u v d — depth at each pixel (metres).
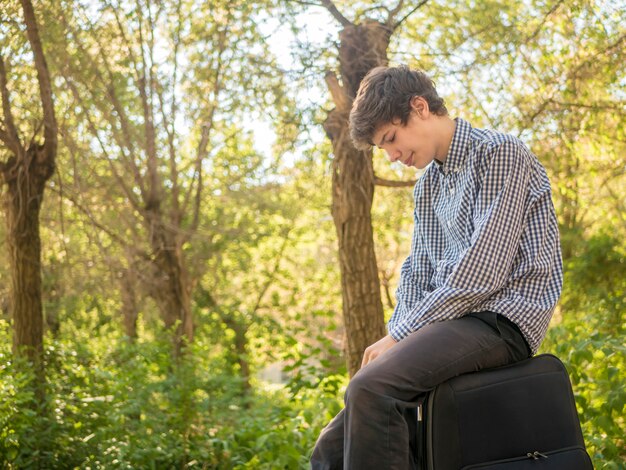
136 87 8.06
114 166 9.23
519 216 2.02
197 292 13.36
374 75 2.16
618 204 7.84
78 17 6.00
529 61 5.41
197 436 5.54
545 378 2.01
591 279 7.34
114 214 9.49
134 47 7.30
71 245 8.87
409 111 2.10
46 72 5.50
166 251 10.12
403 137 2.12
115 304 10.52
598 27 5.18
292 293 14.49
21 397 4.68
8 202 5.71
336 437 2.14
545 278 2.05
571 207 8.04
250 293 14.30
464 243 2.10
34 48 5.42
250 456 4.71
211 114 7.96
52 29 5.66
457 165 2.12
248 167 10.52
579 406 3.33
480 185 2.07
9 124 5.54
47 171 5.80
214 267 12.16
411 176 6.61
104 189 9.20
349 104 4.82
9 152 5.76
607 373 3.40
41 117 5.75
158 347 6.48
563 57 5.42
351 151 4.97
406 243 12.60
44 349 5.73
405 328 2.00
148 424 5.41
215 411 5.91
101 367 6.06
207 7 6.04
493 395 1.95
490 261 1.95
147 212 9.44
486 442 1.94
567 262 7.49
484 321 1.99
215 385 5.99
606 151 6.07
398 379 1.88
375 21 4.95
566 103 5.47
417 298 2.28
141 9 6.73
